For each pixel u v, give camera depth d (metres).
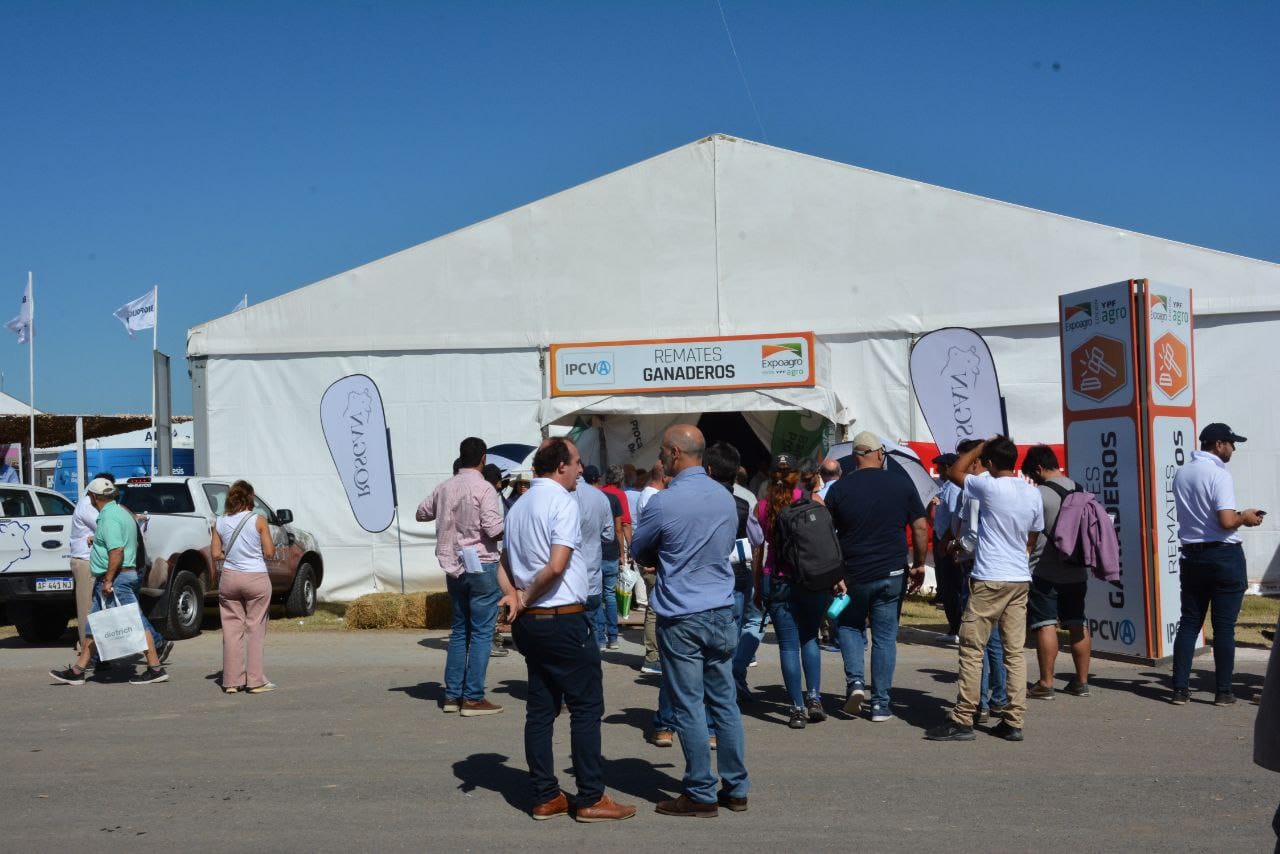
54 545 12.48
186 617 13.09
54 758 7.14
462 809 5.92
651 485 10.22
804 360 15.01
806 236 15.93
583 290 16.36
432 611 13.74
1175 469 9.97
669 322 16.19
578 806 5.69
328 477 16.61
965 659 7.28
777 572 7.68
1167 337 9.98
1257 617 12.99
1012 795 6.02
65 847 5.37
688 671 5.73
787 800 5.98
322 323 16.70
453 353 16.55
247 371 16.78
